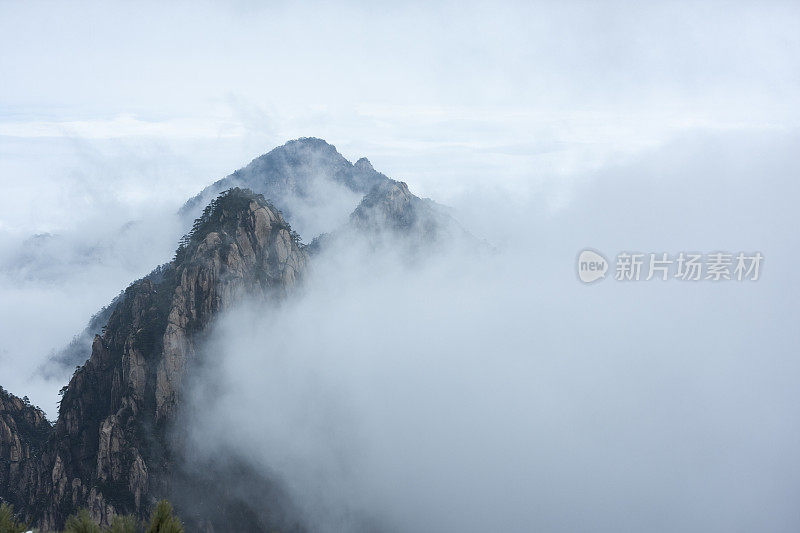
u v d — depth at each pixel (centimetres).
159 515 1941
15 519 2055
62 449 15475
